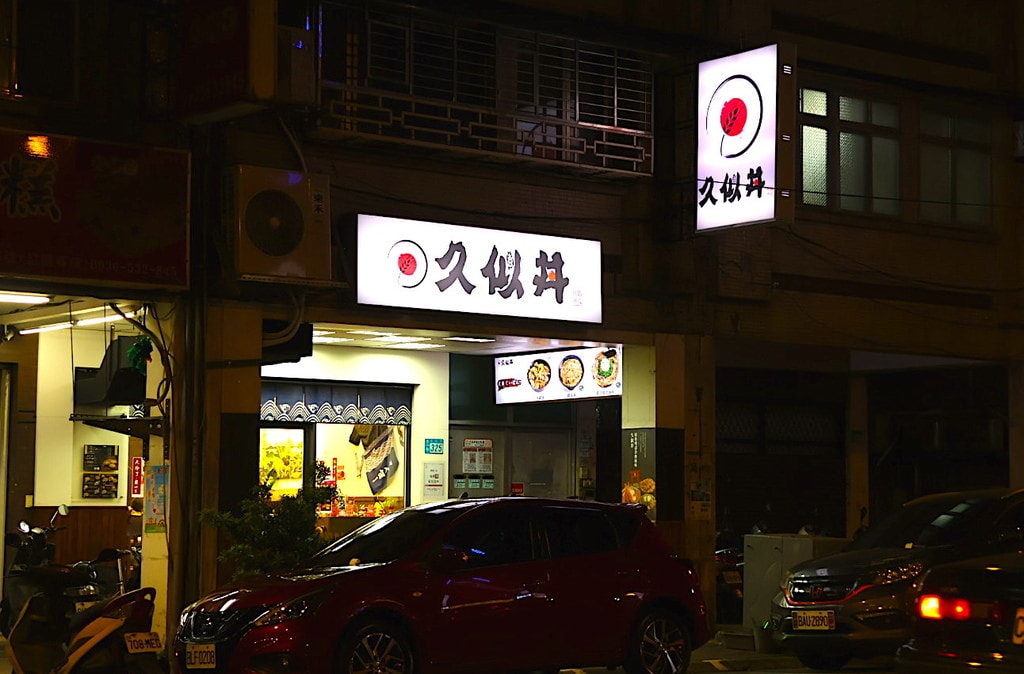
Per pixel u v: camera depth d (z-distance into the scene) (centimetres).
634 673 1281
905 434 2586
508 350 2041
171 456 1530
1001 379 2448
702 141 1847
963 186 2297
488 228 1748
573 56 1859
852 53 2156
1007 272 2325
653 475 1889
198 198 1539
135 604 1170
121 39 1520
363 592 1130
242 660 1103
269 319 1606
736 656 1605
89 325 1728
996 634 877
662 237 1906
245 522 1356
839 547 1672
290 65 1468
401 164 1708
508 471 2152
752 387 2395
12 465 1728
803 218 2075
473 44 1795
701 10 1956
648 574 1298
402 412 2044
